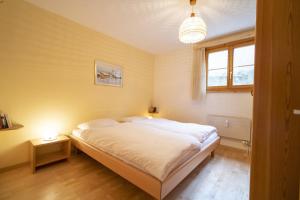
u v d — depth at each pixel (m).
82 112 2.80
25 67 2.12
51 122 2.40
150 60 4.31
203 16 2.34
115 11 2.28
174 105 4.01
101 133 2.16
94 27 2.80
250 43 2.84
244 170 2.15
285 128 0.64
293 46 0.62
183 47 3.79
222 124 3.13
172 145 1.66
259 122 0.70
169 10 2.22
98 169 2.10
